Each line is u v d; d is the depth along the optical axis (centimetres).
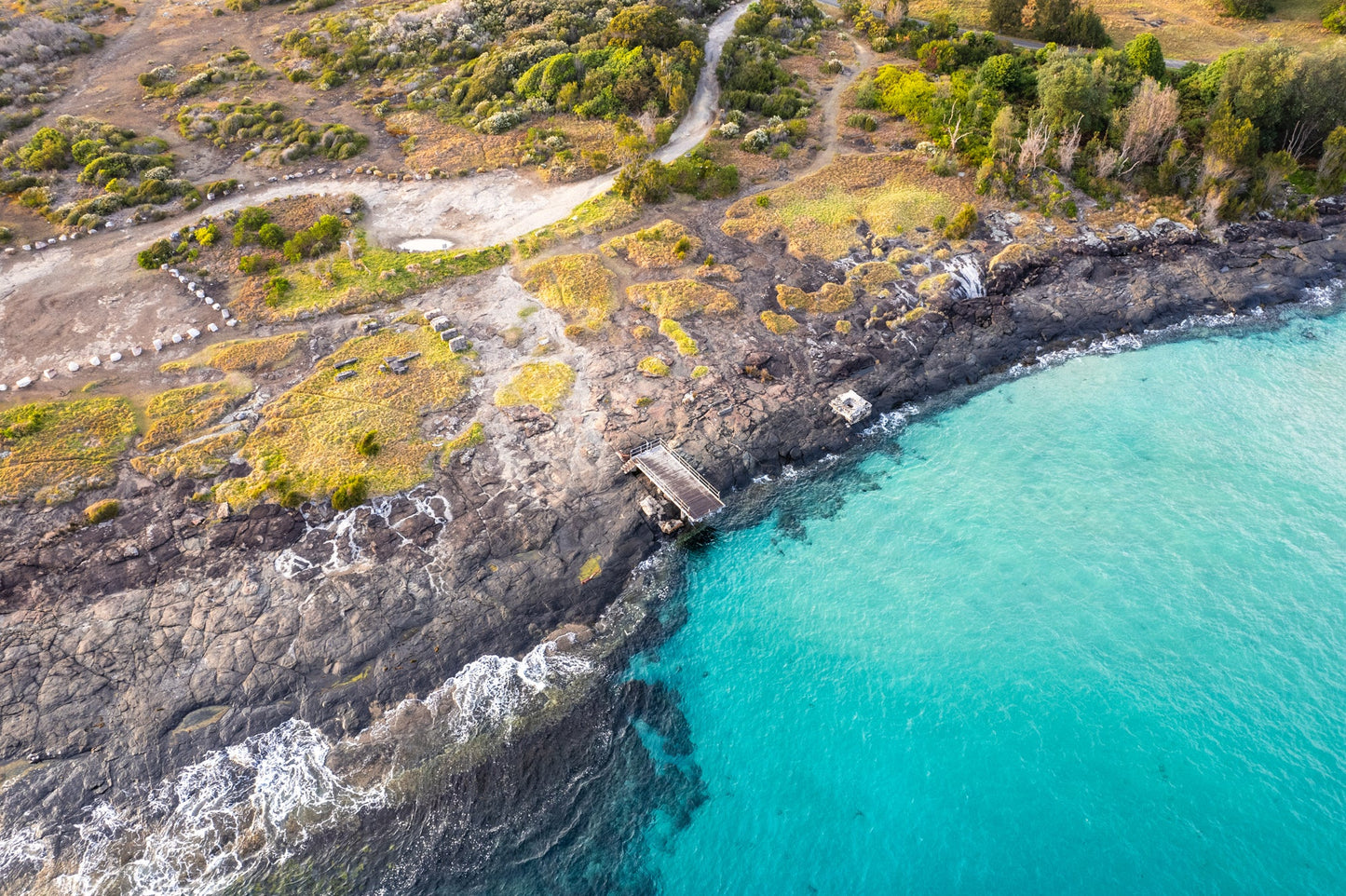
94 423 6400
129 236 8369
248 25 12788
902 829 4538
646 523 6038
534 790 4669
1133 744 4841
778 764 4838
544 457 6397
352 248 8119
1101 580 5719
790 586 5769
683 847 4469
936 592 5697
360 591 5434
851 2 12888
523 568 5678
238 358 7038
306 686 4994
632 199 8956
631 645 5378
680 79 10394
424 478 6166
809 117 10575
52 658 4988
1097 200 9056
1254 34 12375
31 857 4275
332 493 5975
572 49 11331
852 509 6284
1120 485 6388
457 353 7238
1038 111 9775
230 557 5575
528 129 10288
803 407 6925
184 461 6147
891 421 6988
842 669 5288
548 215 8869
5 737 4641
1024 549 5959
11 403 6556
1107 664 5234
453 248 8406
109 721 4753
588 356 7275
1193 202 8938
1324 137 9431
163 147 9662
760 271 8194
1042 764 4778
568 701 5056
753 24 12231
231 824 4444
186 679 4956
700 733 4969
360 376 6944
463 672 5128
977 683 5188
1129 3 13688
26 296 7594
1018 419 7012
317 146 9775
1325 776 4619
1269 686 5056
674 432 6631
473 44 11781
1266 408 6981
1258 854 4331
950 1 13688
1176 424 6900
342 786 4619
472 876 4344
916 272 8162
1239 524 6028
